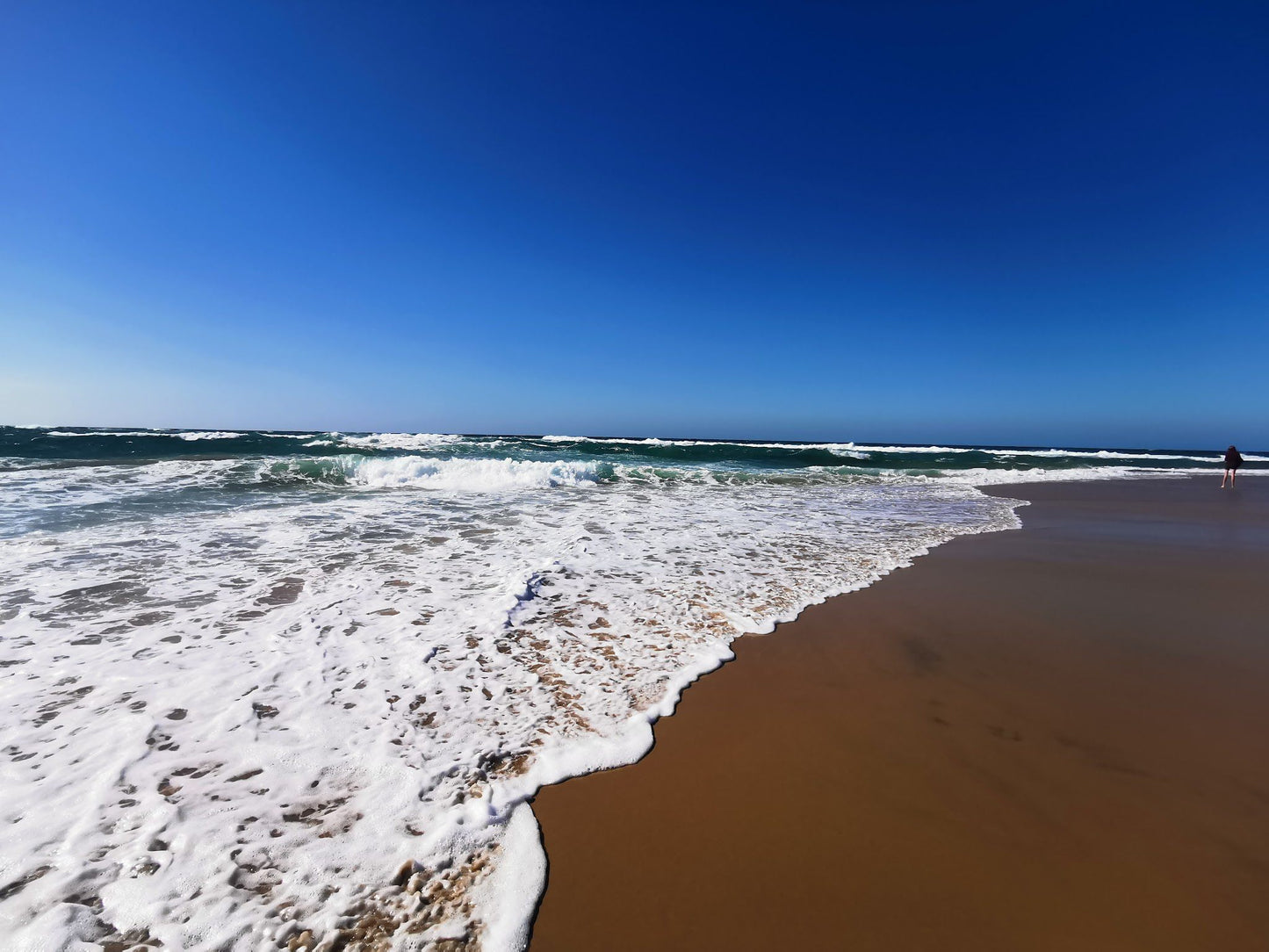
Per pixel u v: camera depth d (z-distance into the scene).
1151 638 4.27
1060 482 18.23
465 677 3.40
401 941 1.71
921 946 1.74
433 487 12.67
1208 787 2.49
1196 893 1.92
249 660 3.53
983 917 1.83
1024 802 2.39
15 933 1.66
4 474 11.52
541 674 3.50
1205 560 6.79
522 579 5.26
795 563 6.39
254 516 8.35
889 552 7.09
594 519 8.90
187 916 1.75
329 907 1.81
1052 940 1.75
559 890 1.92
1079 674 3.63
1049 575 6.04
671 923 1.81
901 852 2.11
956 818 2.30
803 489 14.17
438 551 6.48
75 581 5.01
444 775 2.48
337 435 31.47
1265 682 3.53
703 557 6.55
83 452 18.19
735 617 4.62
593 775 2.55
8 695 3.03
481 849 2.09
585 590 5.18
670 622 4.45
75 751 2.54
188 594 4.75
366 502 10.02
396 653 3.70
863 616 4.71
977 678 3.57
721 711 3.13
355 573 5.49
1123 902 1.89
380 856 2.02
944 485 16.28
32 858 1.94
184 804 2.23
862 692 3.38
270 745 2.65
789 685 3.46
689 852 2.10
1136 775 2.57
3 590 4.74
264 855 2.00
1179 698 3.31
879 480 17.42
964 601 5.14
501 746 2.73
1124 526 9.33
